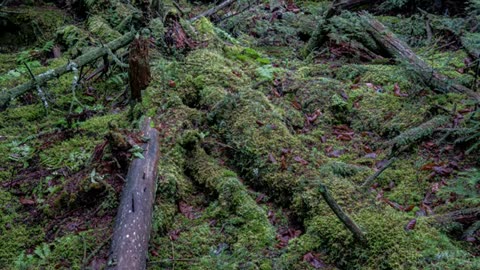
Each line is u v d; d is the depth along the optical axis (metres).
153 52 6.31
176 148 4.55
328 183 3.94
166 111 5.10
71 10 8.66
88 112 5.50
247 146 4.52
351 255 3.32
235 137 4.70
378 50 6.50
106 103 5.82
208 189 4.23
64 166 4.53
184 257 3.55
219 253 3.59
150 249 3.58
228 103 5.04
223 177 4.26
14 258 3.60
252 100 5.10
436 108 5.02
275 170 4.23
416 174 4.25
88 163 4.30
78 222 3.87
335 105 5.34
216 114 5.02
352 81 6.00
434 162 4.36
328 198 3.22
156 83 5.53
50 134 5.11
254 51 6.71
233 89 5.48
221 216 3.94
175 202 4.11
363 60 6.68
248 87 5.47
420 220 3.49
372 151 4.74
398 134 4.91
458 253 3.16
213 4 9.34
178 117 5.00
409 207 3.80
